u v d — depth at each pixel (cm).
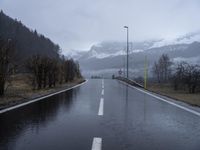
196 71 2983
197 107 1502
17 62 2045
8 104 1471
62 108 1386
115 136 818
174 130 912
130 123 1021
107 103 1623
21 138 783
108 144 731
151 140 778
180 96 2228
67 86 3319
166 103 1673
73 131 877
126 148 696
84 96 2042
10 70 1980
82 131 878
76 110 1323
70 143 736
